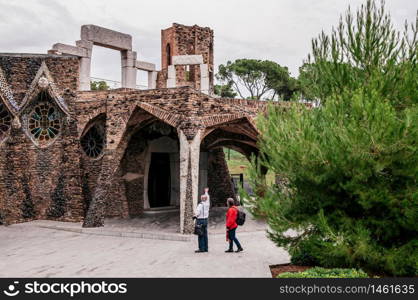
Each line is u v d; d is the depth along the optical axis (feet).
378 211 25.35
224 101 51.90
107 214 65.57
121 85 75.97
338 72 28.32
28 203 62.90
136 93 54.39
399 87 25.88
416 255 23.71
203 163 74.79
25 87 63.93
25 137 63.87
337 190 25.81
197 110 50.06
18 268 34.55
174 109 50.75
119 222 59.67
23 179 63.21
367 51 27.43
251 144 67.62
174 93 50.93
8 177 62.34
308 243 27.53
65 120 63.36
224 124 52.85
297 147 25.03
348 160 23.88
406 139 22.24
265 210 26.99
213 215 65.21
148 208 70.49
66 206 61.77
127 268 33.42
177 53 84.89
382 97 25.48
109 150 56.80
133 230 51.80
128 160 67.87
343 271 24.53
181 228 48.52
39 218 63.21
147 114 55.11
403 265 24.40
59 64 64.13
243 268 31.37
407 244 24.25
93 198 55.77
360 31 27.76
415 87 25.62
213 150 78.18
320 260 28.02
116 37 73.15
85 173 65.46
